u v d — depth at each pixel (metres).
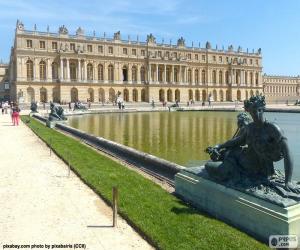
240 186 10.57
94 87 131.00
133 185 14.60
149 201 12.41
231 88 167.00
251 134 10.79
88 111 83.19
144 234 9.59
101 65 133.50
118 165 18.91
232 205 10.47
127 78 140.00
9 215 11.19
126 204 11.99
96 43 131.50
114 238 9.50
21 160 20.58
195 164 20.42
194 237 9.24
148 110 94.31
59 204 12.30
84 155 21.81
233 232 9.70
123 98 138.62
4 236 9.59
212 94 161.75
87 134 30.48
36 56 120.31
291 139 32.50
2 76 149.88
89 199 12.89
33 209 11.76
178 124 49.16
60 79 123.25
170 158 22.56
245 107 10.83
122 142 30.22
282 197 9.52
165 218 10.63
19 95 117.31
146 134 36.47
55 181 15.55
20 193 13.62
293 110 79.69
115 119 61.62
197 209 11.95
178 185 13.36
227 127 44.06
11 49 137.88
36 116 63.09
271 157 10.43
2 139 30.78
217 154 11.88
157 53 145.50
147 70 142.62
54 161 20.31
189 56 154.75
